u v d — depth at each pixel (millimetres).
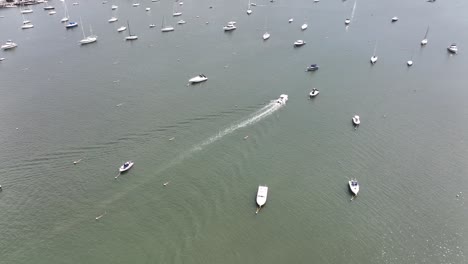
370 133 99000
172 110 107938
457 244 68562
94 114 106625
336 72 135500
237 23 195750
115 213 73250
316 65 137750
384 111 109938
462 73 135500
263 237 69250
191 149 90812
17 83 128250
